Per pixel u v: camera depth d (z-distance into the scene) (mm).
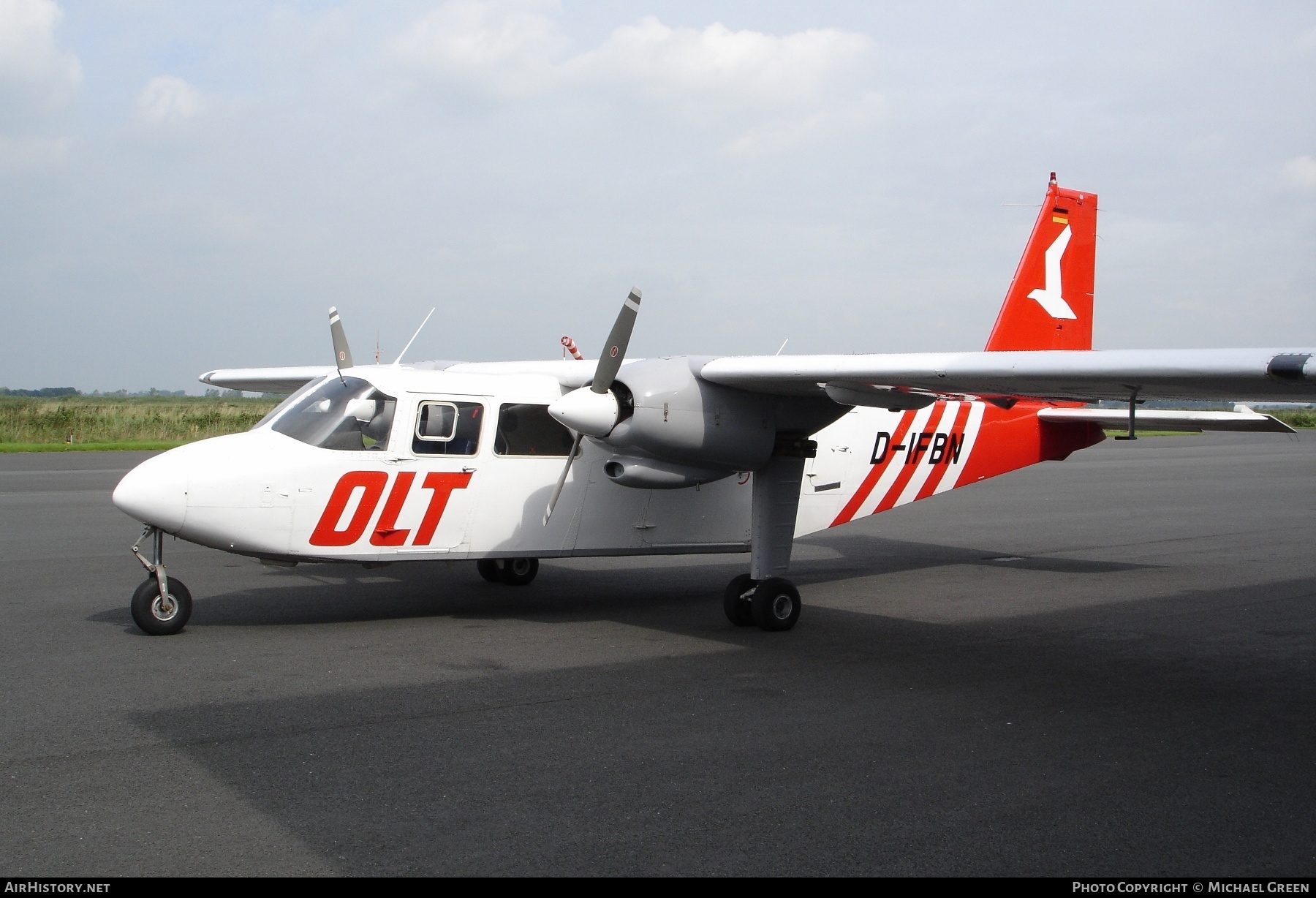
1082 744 5637
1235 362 5707
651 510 9531
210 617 8734
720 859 4082
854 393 8078
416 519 8461
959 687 6828
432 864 3984
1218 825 4520
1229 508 19203
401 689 6539
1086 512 18656
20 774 4891
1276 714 6289
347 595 9953
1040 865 4074
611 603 9906
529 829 4332
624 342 8031
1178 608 9820
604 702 6324
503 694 6465
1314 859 4180
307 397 8578
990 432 11656
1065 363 6441
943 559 13172
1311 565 12586
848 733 5777
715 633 8547
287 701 6207
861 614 9555
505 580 10820
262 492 7879
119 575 10633
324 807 4535
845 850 4188
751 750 5445
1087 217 11922
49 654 7281
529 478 8930
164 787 4754
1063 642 8320
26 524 14398
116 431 35156
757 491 8898
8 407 38938
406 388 8516
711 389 8352
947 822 4496
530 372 9398
